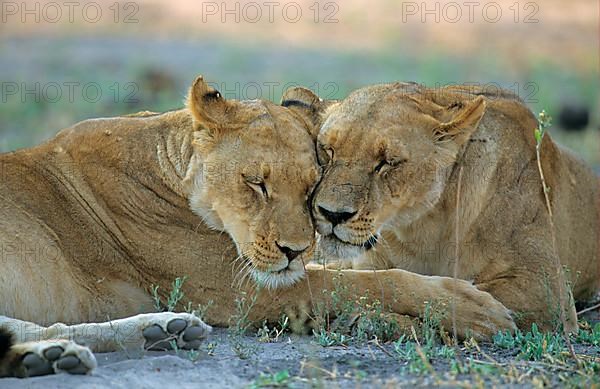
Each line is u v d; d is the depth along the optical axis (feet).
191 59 111.34
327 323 32.30
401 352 28.78
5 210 31.35
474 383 25.45
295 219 31.04
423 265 34.96
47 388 24.93
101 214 32.96
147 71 96.32
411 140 32.83
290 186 31.30
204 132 32.22
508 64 112.37
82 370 26.13
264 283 31.68
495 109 35.24
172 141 33.40
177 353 28.53
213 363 27.66
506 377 25.94
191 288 33.04
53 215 32.30
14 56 111.24
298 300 32.37
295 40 124.88
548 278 33.35
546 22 135.64
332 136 32.58
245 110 32.35
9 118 82.43
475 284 33.78
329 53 117.08
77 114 83.66
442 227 34.27
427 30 132.87
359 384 25.09
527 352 28.96
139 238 32.99
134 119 34.40
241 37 125.70
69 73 102.78
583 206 38.70
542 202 34.63
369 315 31.27
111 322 28.68
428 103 34.17
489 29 132.57
